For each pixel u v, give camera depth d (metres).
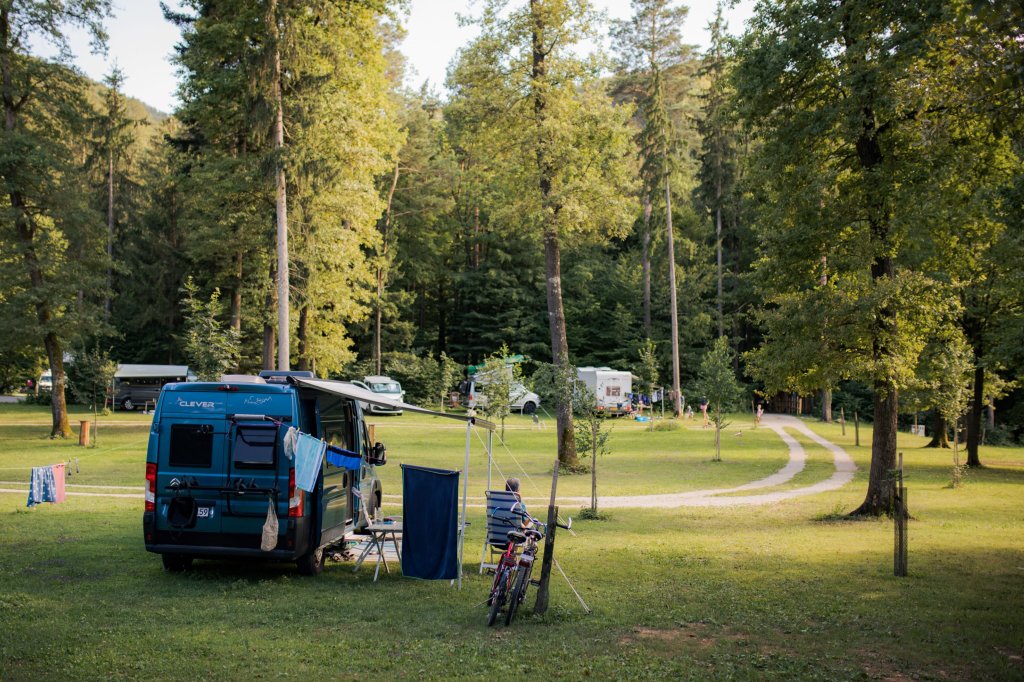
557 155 25.64
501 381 32.62
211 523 9.84
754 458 30.56
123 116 60.38
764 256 18.67
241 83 27.58
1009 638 7.68
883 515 16.77
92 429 36.00
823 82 16.89
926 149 15.73
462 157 65.38
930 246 16.22
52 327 31.31
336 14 27.20
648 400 62.56
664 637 7.74
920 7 14.42
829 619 8.41
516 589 8.26
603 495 20.81
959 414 23.05
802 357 16.73
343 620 8.24
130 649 6.95
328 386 10.48
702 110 61.59
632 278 68.81
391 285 66.81
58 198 31.12
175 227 57.12
